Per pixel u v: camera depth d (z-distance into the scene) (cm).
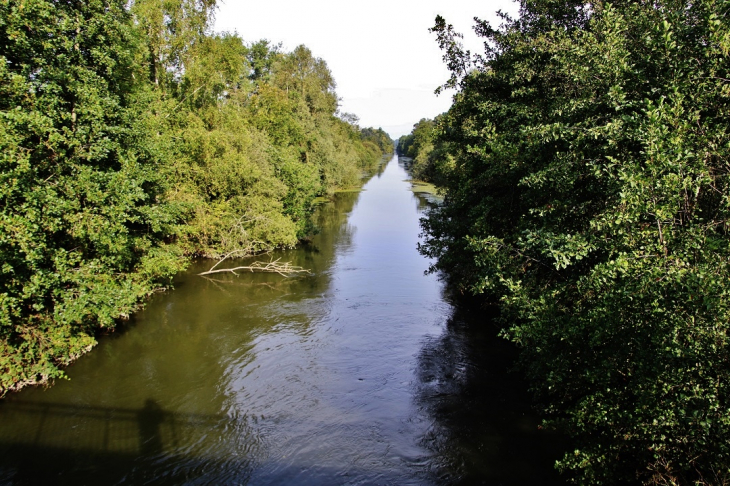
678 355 527
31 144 1136
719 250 551
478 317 1712
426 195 6097
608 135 743
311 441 974
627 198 605
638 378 607
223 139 2523
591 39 891
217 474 867
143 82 2164
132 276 1588
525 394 1155
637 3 933
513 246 1067
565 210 845
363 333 1566
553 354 782
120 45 1532
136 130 1510
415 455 922
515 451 925
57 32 1196
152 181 1703
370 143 15225
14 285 1060
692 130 634
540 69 1204
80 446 941
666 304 558
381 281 2208
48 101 1151
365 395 1162
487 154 1233
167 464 895
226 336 1524
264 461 909
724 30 608
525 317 841
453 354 1394
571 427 752
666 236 587
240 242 2578
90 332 1410
